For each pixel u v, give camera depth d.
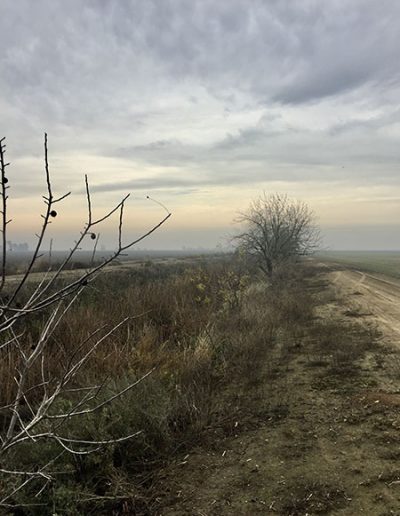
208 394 6.13
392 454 4.38
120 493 3.79
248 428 5.25
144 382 5.48
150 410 4.88
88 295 10.39
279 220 25.52
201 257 52.16
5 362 5.86
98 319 8.45
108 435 4.12
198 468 4.32
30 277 12.15
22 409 5.16
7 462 3.27
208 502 3.73
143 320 9.41
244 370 7.29
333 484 3.90
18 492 3.25
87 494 3.48
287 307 13.56
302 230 27.78
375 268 46.94
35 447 3.80
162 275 22.03
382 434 4.86
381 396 6.07
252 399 6.21
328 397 6.21
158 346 7.87
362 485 3.84
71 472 3.61
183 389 6.10
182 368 6.72
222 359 7.64
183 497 3.81
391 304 16.48
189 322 9.61
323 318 12.92
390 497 3.63
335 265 50.72
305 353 8.77
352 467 4.18
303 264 46.56
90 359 6.38
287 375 7.35
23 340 6.77
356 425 5.18
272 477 4.09
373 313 13.91
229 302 12.34
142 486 4.02
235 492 3.86
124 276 17.34
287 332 10.62
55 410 4.36
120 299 10.58
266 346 9.12
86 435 4.12
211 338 8.15
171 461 4.46
